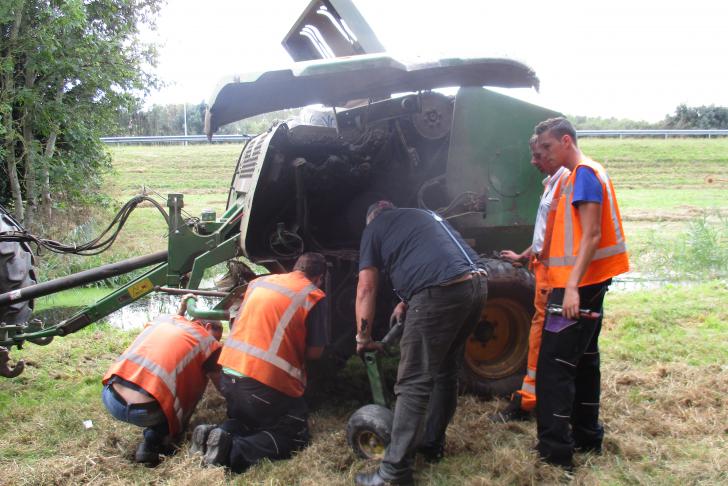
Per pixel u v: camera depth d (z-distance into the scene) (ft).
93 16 33.83
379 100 14.64
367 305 10.28
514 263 13.30
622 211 43.29
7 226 15.60
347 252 13.42
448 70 12.75
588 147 75.87
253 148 15.38
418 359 9.68
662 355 15.69
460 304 9.57
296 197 13.11
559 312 9.82
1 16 27.55
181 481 9.89
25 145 30.58
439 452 10.62
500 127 13.26
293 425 10.96
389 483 9.55
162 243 33.32
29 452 11.56
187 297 12.52
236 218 13.87
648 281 25.95
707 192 52.54
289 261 13.34
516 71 13.37
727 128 113.60
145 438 11.21
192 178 55.06
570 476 9.89
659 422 11.80
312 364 13.00
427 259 9.62
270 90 12.50
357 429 10.46
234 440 10.48
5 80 29.86
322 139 13.30
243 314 10.96
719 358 15.39
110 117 35.99
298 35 16.52
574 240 9.74
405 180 14.23
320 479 9.98
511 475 9.89
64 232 33.04
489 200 13.35
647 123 115.96
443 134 14.01
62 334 13.70
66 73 30.58
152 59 37.32
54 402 13.91
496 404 12.98
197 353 11.42
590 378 10.52
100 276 14.51
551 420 10.02
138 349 11.06
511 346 13.67
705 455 10.61
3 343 13.73
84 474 10.48
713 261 27.71
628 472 10.05
